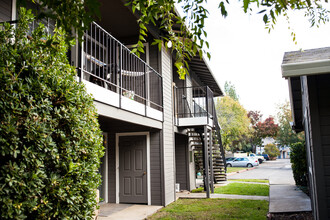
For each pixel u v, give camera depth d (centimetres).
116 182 849
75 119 362
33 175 283
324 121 365
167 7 273
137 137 852
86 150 382
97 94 490
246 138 3891
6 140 266
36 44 317
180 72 303
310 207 693
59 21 207
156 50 888
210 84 1560
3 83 276
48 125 323
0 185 256
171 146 911
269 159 4550
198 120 972
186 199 931
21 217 267
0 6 417
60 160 340
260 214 677
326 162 358
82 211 366
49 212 316
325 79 370
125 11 750
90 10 203
